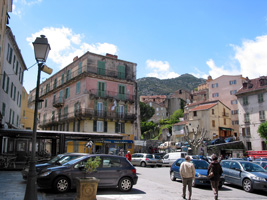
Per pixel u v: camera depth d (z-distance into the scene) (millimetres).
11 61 27188
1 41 21984
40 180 10820
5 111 25750
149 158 30609
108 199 9969
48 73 8906
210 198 11250
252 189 13414
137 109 47938
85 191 8227
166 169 26906
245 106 45719
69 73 45406
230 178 15141
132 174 12070
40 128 54500
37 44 8188
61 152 22453
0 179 14461
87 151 35562
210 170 10492
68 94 44062
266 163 18000
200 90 93750
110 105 40719
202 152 39969
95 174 11336
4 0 22250
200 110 54469
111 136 25438
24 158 25656
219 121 55062
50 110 50844
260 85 44312
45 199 9484
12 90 28719
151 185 14352
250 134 44156
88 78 39562
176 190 12922
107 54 44688
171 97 107562
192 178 10562
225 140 48469
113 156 12203
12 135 22688
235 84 64750
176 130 62938
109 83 41406
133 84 43969
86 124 38188
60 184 10852
